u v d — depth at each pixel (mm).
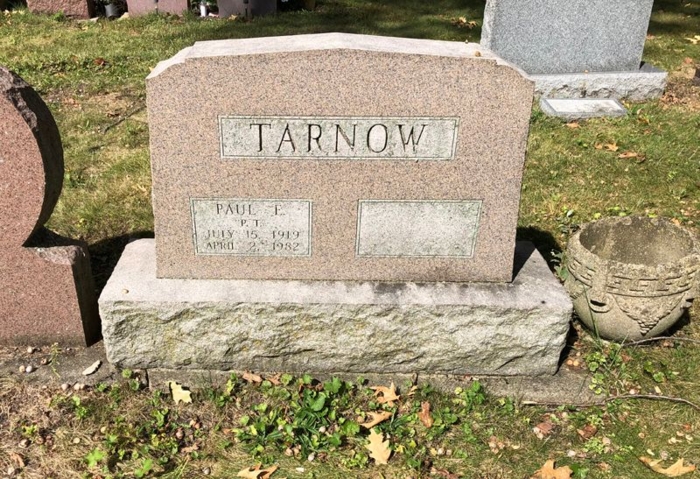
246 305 1578
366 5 5777
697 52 4688
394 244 1636
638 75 3566
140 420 1568
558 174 2752
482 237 1636
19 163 1516
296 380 1674
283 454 1494
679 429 1574
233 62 1425
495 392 1688
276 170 1539
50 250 1642
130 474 1432
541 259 1818
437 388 1689
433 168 1552
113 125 3111
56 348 1724
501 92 1476
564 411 1632
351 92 1464
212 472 1451
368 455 1491
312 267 1655
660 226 1874
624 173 2771
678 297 1680
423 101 1479
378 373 1695
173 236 1603
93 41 4387
